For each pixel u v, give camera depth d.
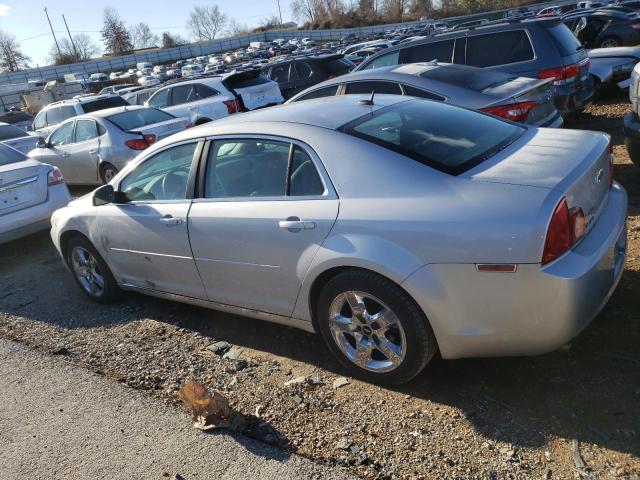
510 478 2.38
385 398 3.02
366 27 86.06
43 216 6.57
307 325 3.35
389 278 2.78
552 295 2.48
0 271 6.26
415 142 3.12
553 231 2.46
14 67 99.56
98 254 4.62
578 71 7.25
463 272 2.60
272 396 3.18
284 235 3.16
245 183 3.47
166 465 2.72
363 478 2.49
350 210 2.92
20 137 11.63
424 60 8.10
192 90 12.38
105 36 112.81
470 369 3.14
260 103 12.49
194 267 3.79
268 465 2.63
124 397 3.33
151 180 4.10
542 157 2.91
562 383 2.88
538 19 7.52
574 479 2.32
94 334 4.27
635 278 3.70
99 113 9.68
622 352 3.02
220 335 4.01
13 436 3.12
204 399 2.99
